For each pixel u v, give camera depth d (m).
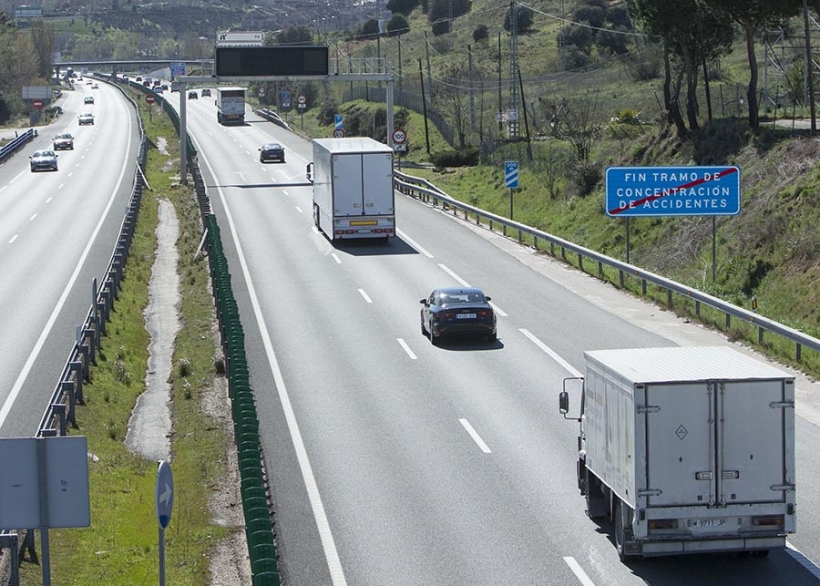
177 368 56.28
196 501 37.38
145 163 164.38
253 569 26.33
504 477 38.59
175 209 123.69
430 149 195.50
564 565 30.70
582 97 195.25
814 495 36.28
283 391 50.97
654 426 28.81
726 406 28.94
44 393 50.56
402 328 64.50
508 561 31.09
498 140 171.62
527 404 48.12
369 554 31.91
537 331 63.16
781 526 29.16
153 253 96.31
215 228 85.94
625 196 75.81
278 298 73.50
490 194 138.00
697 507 28.94
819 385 50.62
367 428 44.94
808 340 52.81
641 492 28.88
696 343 59.03
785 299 73.06
